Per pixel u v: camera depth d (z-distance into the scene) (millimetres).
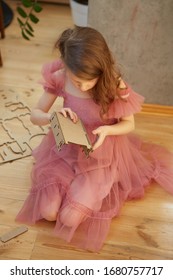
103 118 1200
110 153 1265
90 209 1204
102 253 1152
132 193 1317
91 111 1195
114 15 1463
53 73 1217
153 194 1350
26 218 1225
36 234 1188
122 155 1321
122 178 1320
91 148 1090
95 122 1226
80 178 1236
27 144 1498
